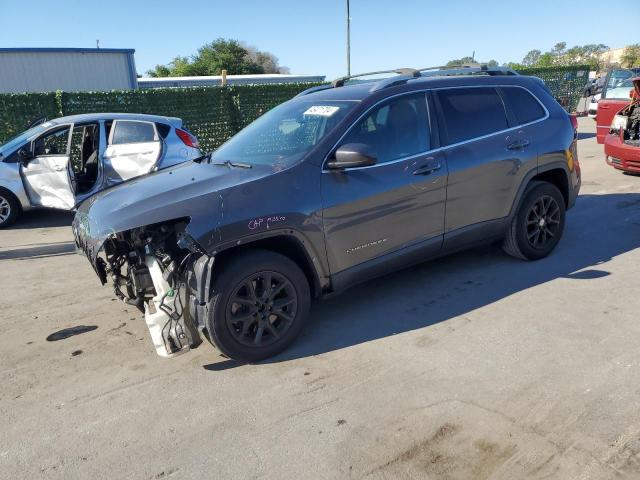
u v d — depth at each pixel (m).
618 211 6.84
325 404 3.08
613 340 3.61
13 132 11.12
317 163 3.74
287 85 15.19
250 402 3.15
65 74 20.48
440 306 4.31
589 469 2.45
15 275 5.67
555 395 3.02
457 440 2.70
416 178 4.11
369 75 5.07
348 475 2.51
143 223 3.31
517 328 3.86
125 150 7.78
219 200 3.39
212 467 2.63
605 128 11.06
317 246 3.70
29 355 3.88
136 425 2.99
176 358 3.73
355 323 4.11
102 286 5.21
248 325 3.51
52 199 7.68
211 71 63.34
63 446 2.85
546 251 5.20
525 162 4.78
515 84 5.00
